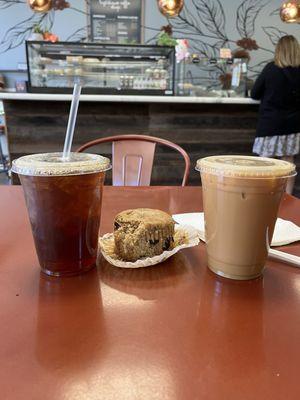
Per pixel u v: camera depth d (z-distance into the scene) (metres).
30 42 2.97
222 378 0.35
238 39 4.66
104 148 2.95
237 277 0.54
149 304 0.48
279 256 0.62
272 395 0.33
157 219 0.59
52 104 2.82
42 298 0.49
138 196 1.00
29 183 0.50
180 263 0.60
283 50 2.82
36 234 0.53
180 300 0.49
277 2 4.59
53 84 3.14
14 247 0.65
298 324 0.44
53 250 0.53
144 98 2.79
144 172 1.47
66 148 0.58
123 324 0.43
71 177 0.49
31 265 0.59
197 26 4.58
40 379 0.34
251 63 4.75
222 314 0.46
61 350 0.38
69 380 0.34
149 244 0.58
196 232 0.69
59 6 4.40
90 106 2.87
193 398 0.32
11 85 4.61
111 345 0.39
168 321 0.44
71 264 0.54
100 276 0.55
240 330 0.42
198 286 0.53
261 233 0.52
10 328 0.42
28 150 2.89
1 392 0.33
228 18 4.59
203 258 0.62
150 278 0.55
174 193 1.04
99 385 0.34
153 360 0.37
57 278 0.54
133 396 0.32
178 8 2.69
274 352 0.39
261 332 0.42
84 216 0.53
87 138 2.93
